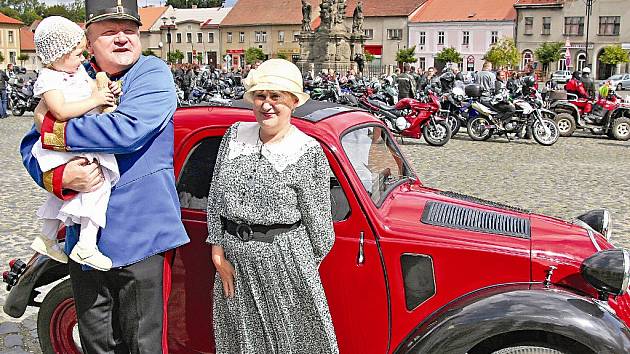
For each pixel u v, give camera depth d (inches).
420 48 2938.0
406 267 126.0
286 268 115.4
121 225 119.5
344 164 128.6
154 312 124.3
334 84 876.6
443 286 125.5
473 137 653.9
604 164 505.0
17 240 277.1
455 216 138.7
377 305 127.1
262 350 120.0
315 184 116.0
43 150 115.5
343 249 127.3
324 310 118.0
